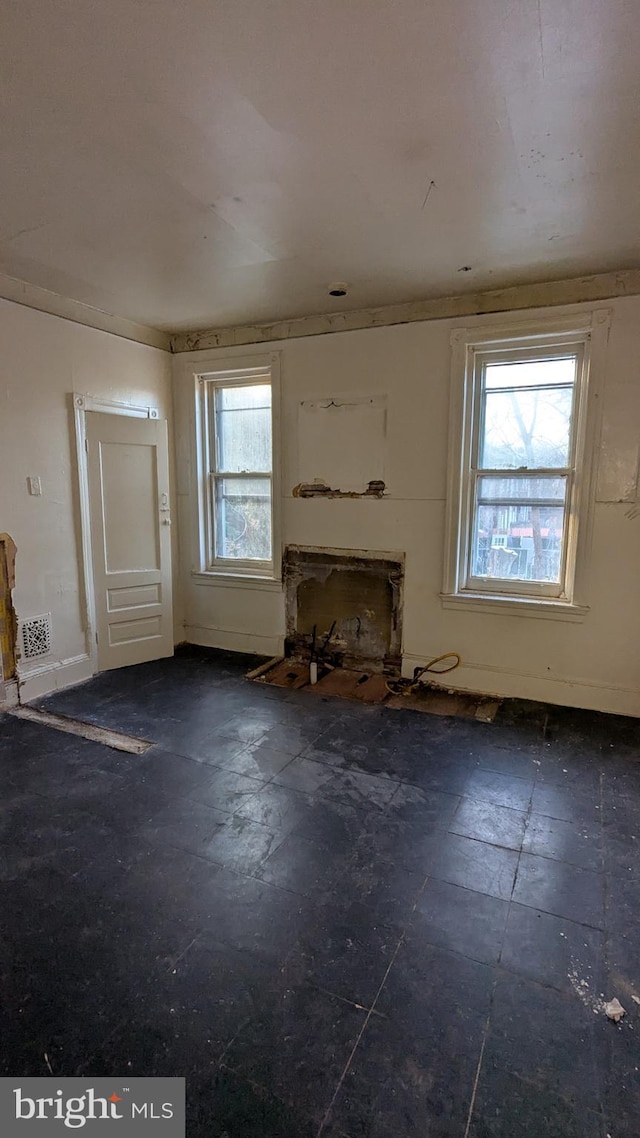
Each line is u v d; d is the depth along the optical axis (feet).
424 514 12.12
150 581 13.88
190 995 4.95
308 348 12.82
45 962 5.28
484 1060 4.41
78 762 9.02
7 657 11.07
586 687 11.12
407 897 6.14
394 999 4.92
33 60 4.90
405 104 5.50
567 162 6.51
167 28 4.58
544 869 6.59
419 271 9.95
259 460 14.20
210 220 8.05
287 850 6.88
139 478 13.41
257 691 12.15
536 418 11.16
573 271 9.95
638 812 7.73
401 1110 4.06
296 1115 4.01
